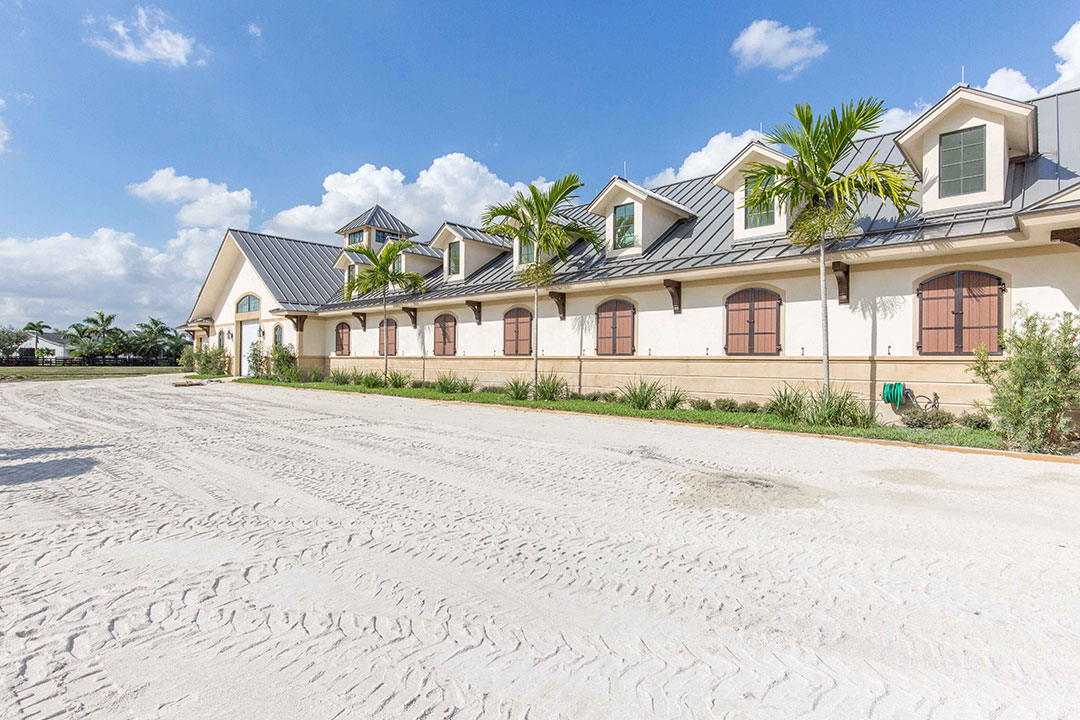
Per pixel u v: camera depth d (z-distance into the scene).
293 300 28.14
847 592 3.77
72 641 3.17
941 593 3.74
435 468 7.46
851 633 3.25
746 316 14.09
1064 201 8.87
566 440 9.67
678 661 2.97
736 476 6.95
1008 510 5.51
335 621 3.41
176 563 4.28
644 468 7.41
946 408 11.27
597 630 3.30
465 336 21.20
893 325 11.97
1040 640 3.16
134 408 15.05
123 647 3.11
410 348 23.62
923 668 2.89
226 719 2.50
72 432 10.66
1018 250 10.57
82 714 2.53
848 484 6.55
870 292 12.27
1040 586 3.83
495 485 6.57
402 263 24.64
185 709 2.57
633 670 2.89
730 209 16.69
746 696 2.67
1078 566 4.14
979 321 10.95
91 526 5.11
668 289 15.10
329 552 4.51
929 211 12.05
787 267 13.07
